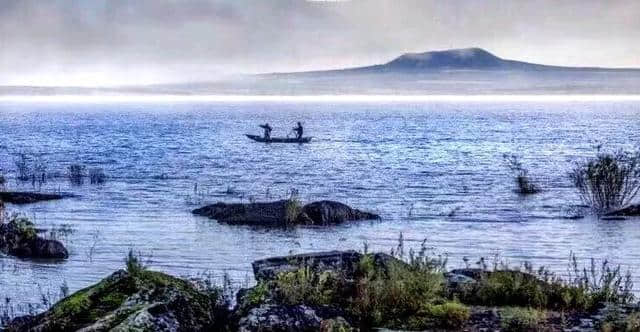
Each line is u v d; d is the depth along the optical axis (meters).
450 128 151.38
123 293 10.02
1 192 40.34
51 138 119.62
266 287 10.84
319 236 28.81
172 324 9.49
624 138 109.12
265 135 101.56
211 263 23.14
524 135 120.94
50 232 28.70
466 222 32.38
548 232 29.28
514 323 10.02
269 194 43.84
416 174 56.91
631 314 10.11
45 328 9.48
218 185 49.00
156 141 109.62
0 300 18.39
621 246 25.97
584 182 38.88
